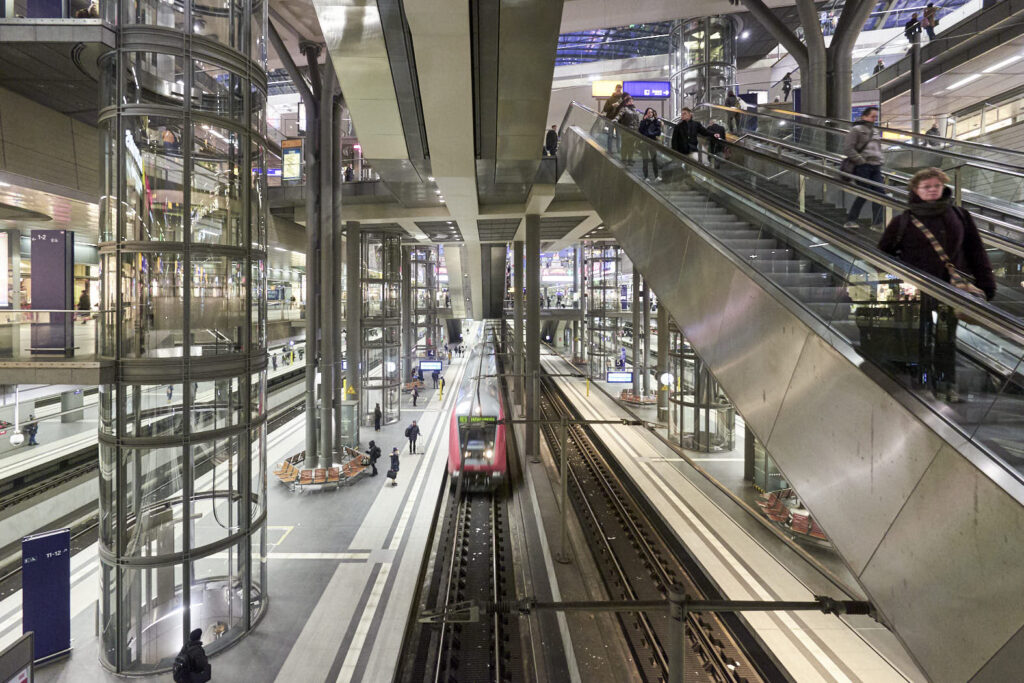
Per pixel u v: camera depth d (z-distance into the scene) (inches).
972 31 644.7
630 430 1086.4
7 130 454.6
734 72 969.5
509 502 775.7
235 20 408.8
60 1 380.2
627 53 1379.2
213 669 366.0
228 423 403.9
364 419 1117.1
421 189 804.0
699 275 286.7
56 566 378.6
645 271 371.2
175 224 382.3
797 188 413.7
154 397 388.8
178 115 367.2
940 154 369.1
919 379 147.3
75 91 459.5
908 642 140.6
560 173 791.1
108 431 375.6
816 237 240.2
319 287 783.1
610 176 478.6
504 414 928.3
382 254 1142.3
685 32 986.7
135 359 363.9
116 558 364.2
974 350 131.7
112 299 373.1
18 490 677.9
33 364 354.3
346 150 1121.4
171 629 401.4
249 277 405.7
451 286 1658.5
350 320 1000.9
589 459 901.8
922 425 137.8
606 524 637.3
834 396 174.1
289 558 530.3
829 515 175.5
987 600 116.9
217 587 444.8
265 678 358.0
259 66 424.8
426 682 389.1
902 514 143.4
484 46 400.5
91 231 800.9
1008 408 122.0
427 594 506.3
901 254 177.8
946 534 128.9
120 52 364.2
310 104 770.8
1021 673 107.7
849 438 166.4
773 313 213.5
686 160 348.8
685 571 511.8
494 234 1204.5
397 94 458.9
